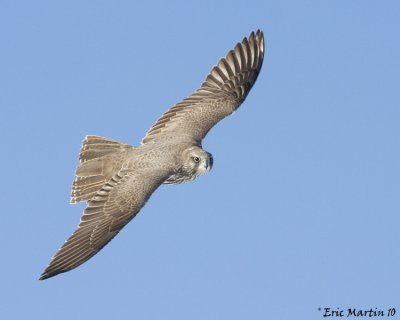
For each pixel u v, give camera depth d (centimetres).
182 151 1938
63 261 1753
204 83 2083
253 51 2128
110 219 1800
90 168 1944
